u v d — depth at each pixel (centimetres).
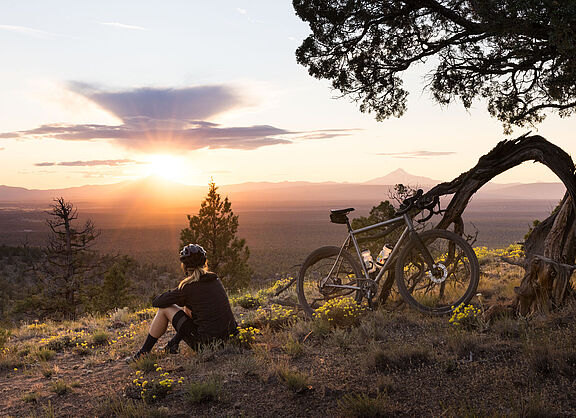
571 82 676
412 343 504
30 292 2588
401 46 851
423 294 692
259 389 427
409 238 652
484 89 899
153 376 492
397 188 882
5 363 684
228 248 2495
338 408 372
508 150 657
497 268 1058
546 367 395
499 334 504
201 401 409
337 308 623
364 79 880
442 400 365
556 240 603
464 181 668
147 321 952
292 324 666
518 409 329
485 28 636
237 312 924
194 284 566
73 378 548
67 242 2627
